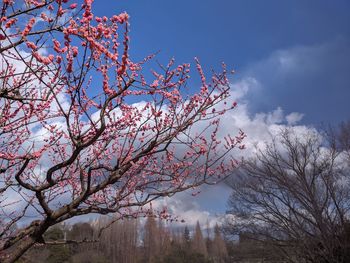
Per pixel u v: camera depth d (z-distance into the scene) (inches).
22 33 159.3
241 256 880.3
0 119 213.5
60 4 161.8
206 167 259.1
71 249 1266.0
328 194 722.2
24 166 177.0
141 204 237.5
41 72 177.5
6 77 183.9
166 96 218.4
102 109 175.2
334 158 767.1
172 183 266.8
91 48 162.4
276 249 762.8
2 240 243.9
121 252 1269.7
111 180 203.2
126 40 161.5
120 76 169.2
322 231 669.9
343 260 662.5
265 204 757.9
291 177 749.9
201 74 251.1
